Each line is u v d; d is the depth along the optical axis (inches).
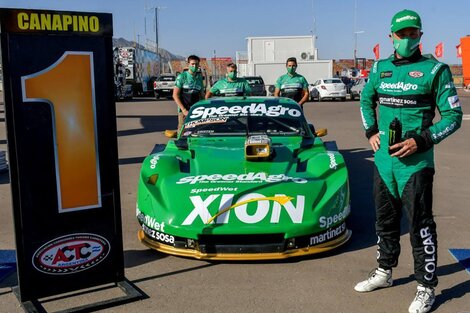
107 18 132.0
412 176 126.0
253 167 186.1
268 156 190.2
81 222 136.7
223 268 157.8
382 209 136.1
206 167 187.5
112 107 136.3
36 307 130.3
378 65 131.7
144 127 583.2
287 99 251.3
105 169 138.1
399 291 140.6
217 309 131.8
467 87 1355.8
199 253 159.5
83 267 138.8
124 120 672.4
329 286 144.3
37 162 128.3
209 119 233.5
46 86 126.3
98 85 133.3
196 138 220.8
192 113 240.4
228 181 173.9
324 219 162.2
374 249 173.2
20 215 128.3
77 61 129.4
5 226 205.9
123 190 267.9
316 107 895.1
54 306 135.0
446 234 189.9
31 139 126.6
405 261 162.9
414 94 123.6
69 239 135.6
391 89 126.6
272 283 146.6
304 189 167.9
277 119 231.0
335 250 172.1
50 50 125.6
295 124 229.1
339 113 757.3
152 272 156.2
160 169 185.8
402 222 204.5
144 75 1501.0
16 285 149.2
